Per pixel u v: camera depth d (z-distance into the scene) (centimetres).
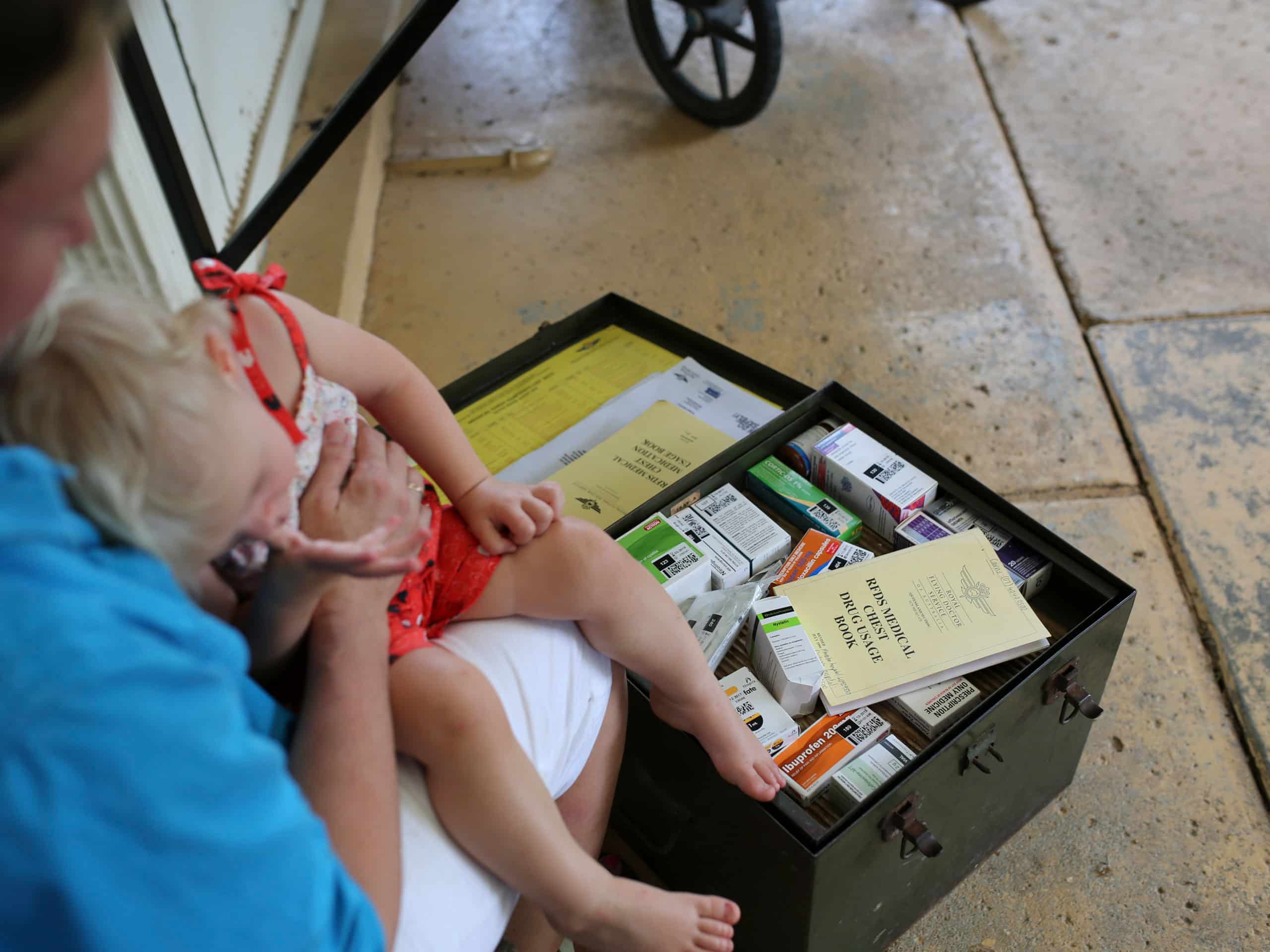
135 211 153
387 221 236
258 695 71
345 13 281
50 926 49
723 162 244
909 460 133
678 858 123
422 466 102
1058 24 274
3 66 41
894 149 242
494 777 81
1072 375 191
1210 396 184
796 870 98
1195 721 141
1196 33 266
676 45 277
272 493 67
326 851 59
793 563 126
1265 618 150
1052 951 121
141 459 56
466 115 262
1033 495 172
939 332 201
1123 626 116
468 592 96
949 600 117
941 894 125
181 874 50
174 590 55
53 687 46
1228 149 233
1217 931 121
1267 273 205
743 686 117
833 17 283
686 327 161
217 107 206
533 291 217
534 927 104
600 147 251
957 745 102
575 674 95
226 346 69
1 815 46
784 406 150
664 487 138
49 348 56
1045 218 222
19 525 47
